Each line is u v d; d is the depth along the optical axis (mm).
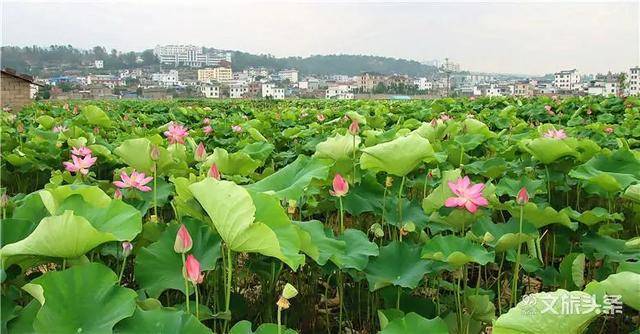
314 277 3082
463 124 5367
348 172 3375
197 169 4371
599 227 3291
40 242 1926
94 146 4637
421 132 4785
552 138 3859
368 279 2453
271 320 2787
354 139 3396
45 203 2246
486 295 2520
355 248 2523
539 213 2816
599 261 3492
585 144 4090
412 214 3152
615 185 3363
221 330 2457
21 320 1853
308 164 2961
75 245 1998
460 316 2537
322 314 3277
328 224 3744
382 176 3723
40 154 4859
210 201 2023
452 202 2535
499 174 4059
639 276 1811
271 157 5262
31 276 2418
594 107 10977
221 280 2738
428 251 2496
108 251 2508
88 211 2277
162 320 1872
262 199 2188
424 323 2084
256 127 6812
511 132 6566
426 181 3600
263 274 2732
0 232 2154
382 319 2248
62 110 11273
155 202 3012
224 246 2420
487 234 2617
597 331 2918
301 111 10508
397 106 13016
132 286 2930
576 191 4379
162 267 2338
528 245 2857
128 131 7762
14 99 23578
